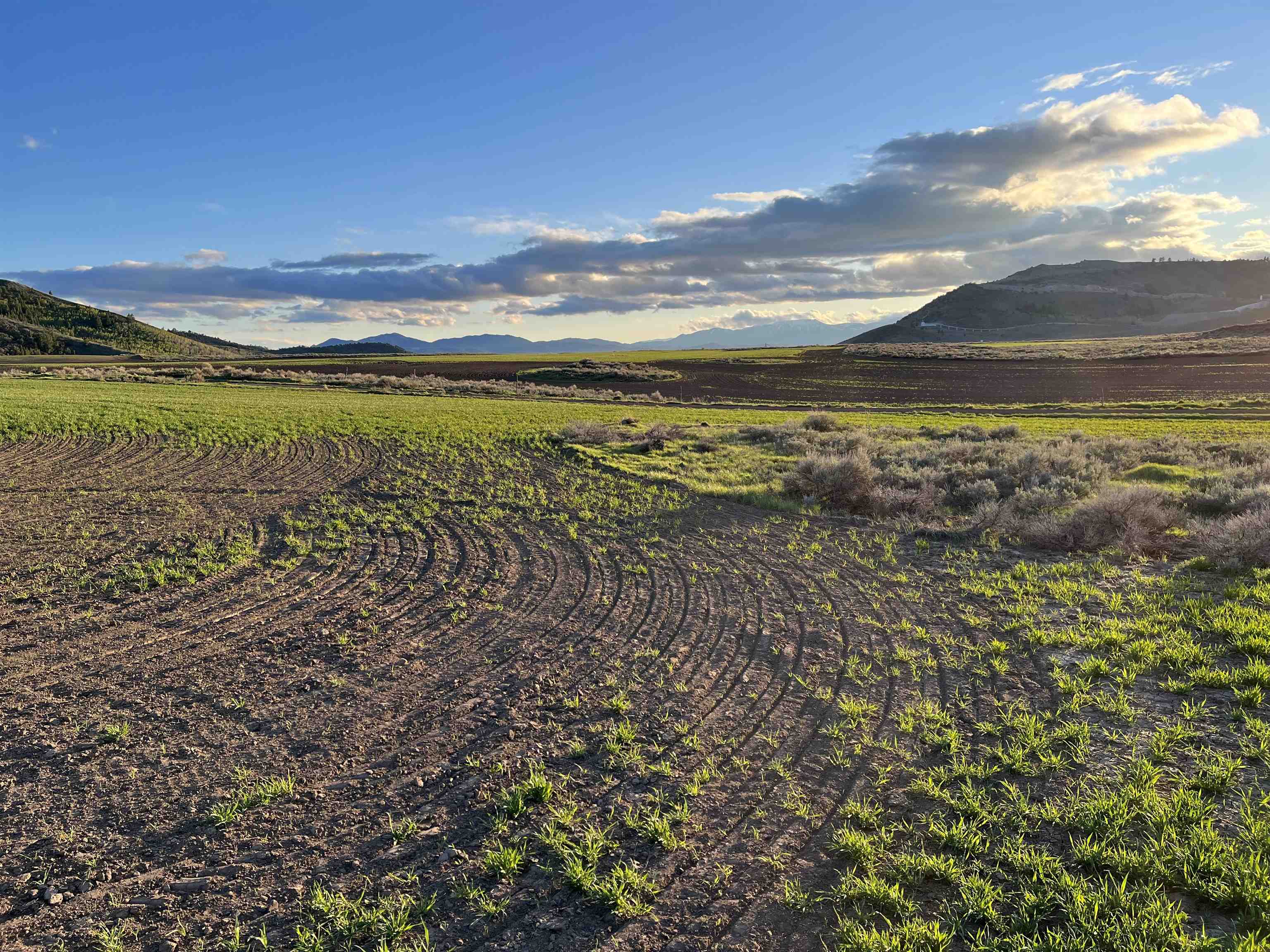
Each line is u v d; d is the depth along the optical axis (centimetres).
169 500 1844
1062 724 657
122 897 487
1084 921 406
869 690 757
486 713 739
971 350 11312
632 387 7912
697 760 636
